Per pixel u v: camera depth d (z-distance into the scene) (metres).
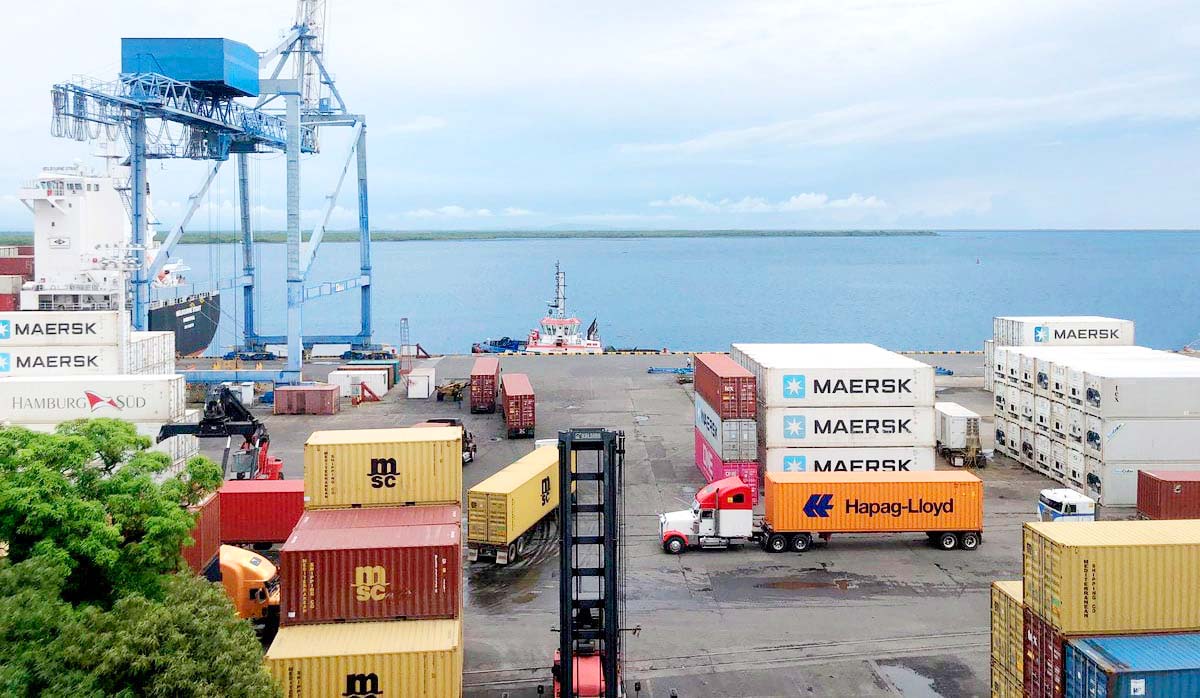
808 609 36.16
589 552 42.97
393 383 91.38
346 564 27.91
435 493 33.94
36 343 56.72
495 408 77.12
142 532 26.78
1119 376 49.75
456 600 28.20
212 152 81.25
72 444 26.52
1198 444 49.88
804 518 42.50
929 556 42.06
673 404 79.38
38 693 20.16
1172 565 23.36
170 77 71.00
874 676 30.66
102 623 21.95
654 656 32.22
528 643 33.47
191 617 22.34
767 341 179.62
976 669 31.11
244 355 104.31
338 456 33.56
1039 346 72.12
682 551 42.97
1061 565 23.33
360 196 104.75
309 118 93.94
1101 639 23.31
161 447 49.34
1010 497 51.84
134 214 76.44
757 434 52.84
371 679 25.52
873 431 50.81
